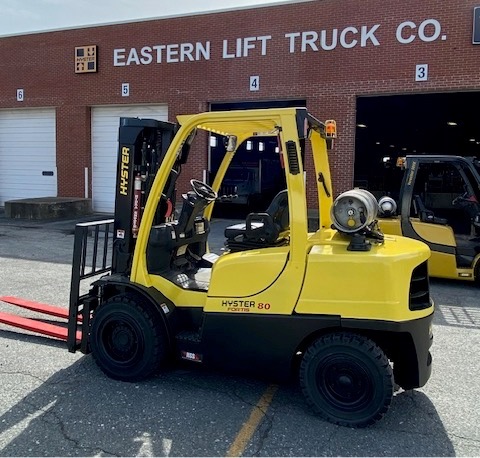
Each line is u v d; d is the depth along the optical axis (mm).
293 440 3146
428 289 3615
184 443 3088
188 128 3730
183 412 3475
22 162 19375
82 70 17500
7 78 18891
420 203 7559
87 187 18078
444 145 26969
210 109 16203
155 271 4020
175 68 16047
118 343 3908
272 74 14727
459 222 7402
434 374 4250
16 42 18531
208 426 3295
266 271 3500
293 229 3410
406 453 3033
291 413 3492
